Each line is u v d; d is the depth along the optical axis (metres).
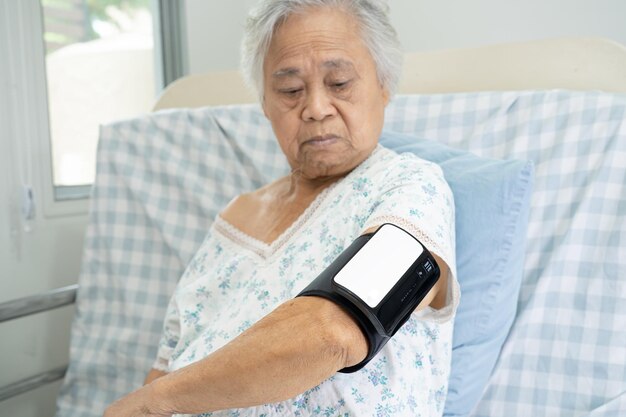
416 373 0.70
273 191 0.96
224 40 2.16
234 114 1.42
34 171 1.64
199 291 0.91
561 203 1.01
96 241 1.46
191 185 1.41
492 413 0.98
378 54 0.82
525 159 1.00
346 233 0.75
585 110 1.03
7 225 1.58
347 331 0.54
